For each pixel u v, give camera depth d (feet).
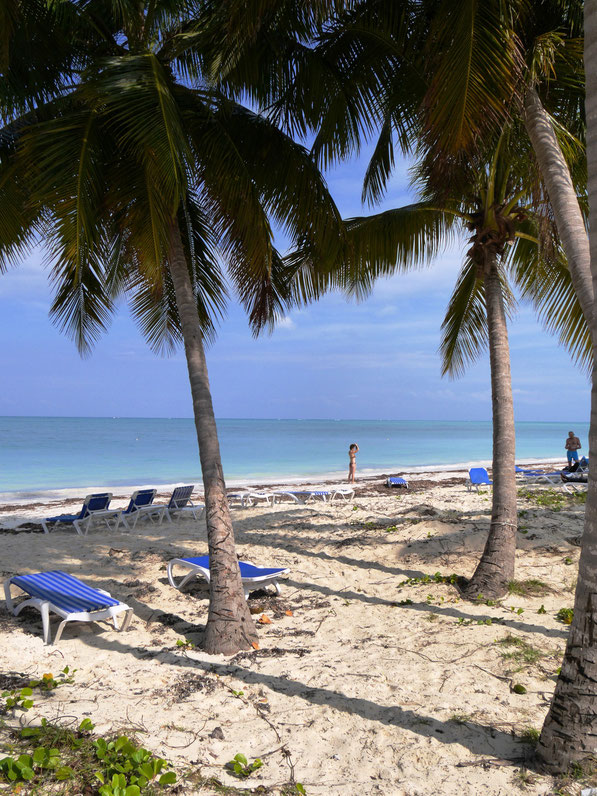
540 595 21.04
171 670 15.17
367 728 12.34
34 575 19.75
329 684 14.42
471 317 31.27
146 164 16.35
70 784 9.68
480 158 18.86
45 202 16.12
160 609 20.22
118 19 19.98
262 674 15.02
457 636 17.49
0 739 10.96
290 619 19.57
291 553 27.30
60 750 10.69
